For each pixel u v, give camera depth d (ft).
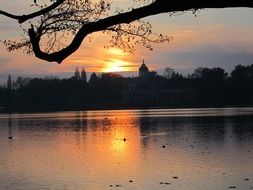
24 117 538.88
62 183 107.96
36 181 110.52
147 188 99.55
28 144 214.07
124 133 275.80
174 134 253.85
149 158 150.61
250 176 109.09
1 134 285.64
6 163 145.28
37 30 23.49
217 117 418.31
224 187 97.19
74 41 22.27
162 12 21.71
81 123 389.80
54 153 173.68
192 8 21.52
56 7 23.67
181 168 125.39
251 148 170.91
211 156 149.79
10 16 23.81
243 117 407.64
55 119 468.75
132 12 21.84
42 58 22.38
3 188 102.01
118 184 105.29
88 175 118.62
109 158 154.40
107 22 22.13
